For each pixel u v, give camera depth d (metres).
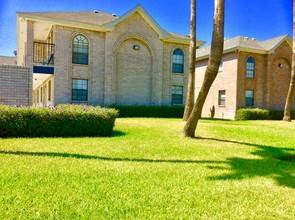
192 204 3.36
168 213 3.07
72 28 17.73
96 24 18.05
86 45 18.31
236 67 24.16
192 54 14.09
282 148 8.03
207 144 7.92
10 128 8.29
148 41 20.03
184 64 21.62
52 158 5.40
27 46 16.42
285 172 5.13
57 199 3.32
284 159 6.73
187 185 4.07
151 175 4.51
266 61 25.31
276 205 3.42
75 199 3.36
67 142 7.50
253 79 25.05
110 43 18.69
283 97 26.28
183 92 21.66
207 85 8.75
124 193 3.63
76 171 4.53
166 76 20.92
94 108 9.99
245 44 24.95
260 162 5.99
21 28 18.48
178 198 3.53
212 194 3.72
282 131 11.26
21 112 8.41
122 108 18.03
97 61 18.52
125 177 4.34
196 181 4.30
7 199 3.26
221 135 10.08
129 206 3.20
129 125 11.81
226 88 25.33
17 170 4.43
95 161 5.31
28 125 8.50
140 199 3.44
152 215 3.00
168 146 7.31
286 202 3.53
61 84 17.44
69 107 9.62
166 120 14.73
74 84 17.98
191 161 5.76
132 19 19.45
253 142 9.10
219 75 26.31
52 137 8.57
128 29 19.31
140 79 20.02
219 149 7.28
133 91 19.78
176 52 21.45
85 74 18.19
